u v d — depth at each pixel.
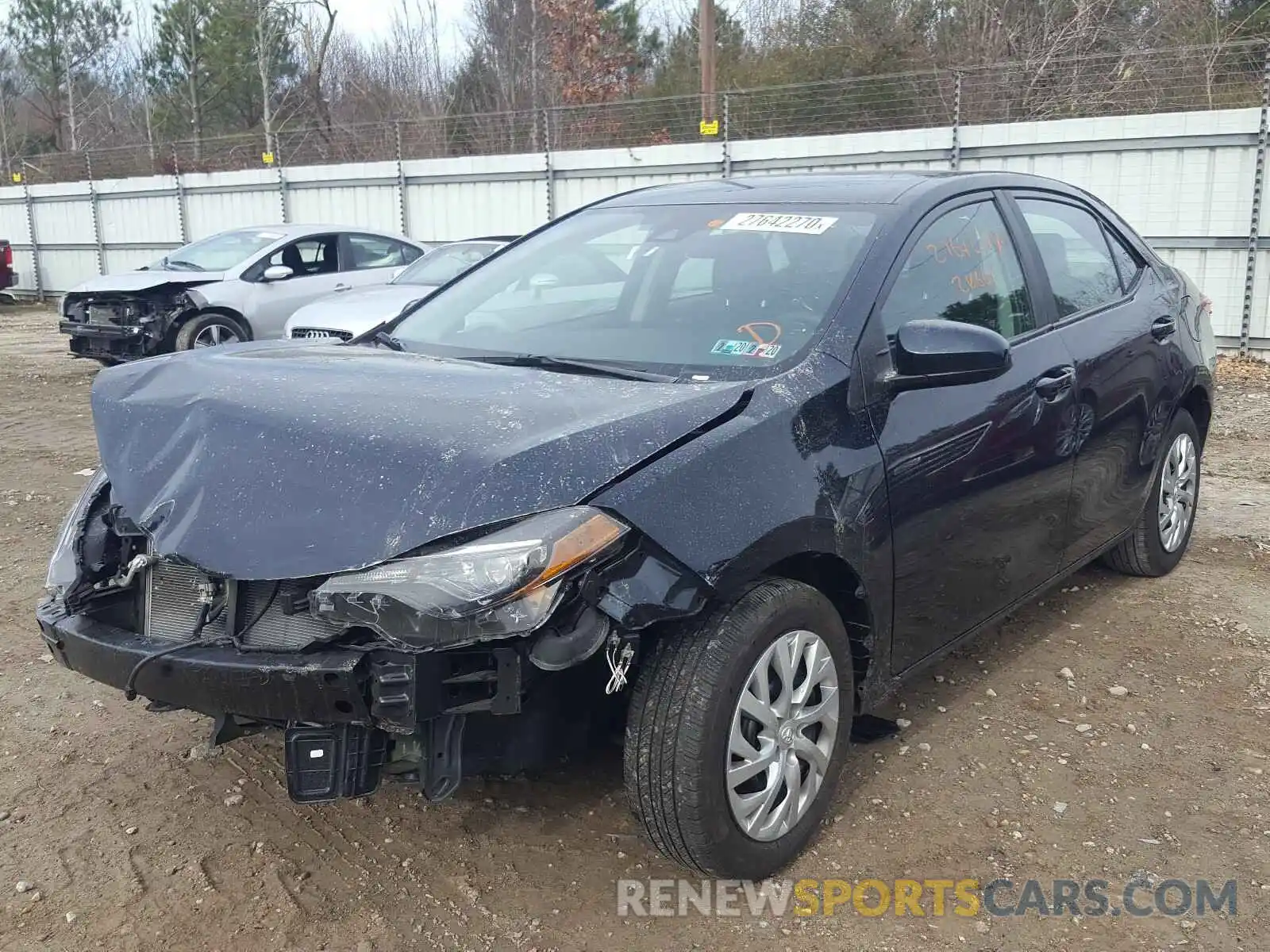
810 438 2.91
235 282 11.51
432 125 21.39
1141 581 5.14
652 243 3.82
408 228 19.09
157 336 11.28
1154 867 2.96
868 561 3.01
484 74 34.38
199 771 3.50
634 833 3.13
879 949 2.65
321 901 2.84
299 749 2.55
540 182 17.52
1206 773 3.45
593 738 2.90
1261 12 19.41
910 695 3.98
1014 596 3.85
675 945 2.67
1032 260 4.04
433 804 3.29
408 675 2.42
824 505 2.85
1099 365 4.13
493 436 2.59
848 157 14.63
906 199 3.61
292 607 2.58
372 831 3.16
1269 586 5.06
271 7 36.00
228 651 2.63
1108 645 4.42
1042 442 3.75
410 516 2.44
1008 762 3.50
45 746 3.67
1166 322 4.75
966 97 14.99
